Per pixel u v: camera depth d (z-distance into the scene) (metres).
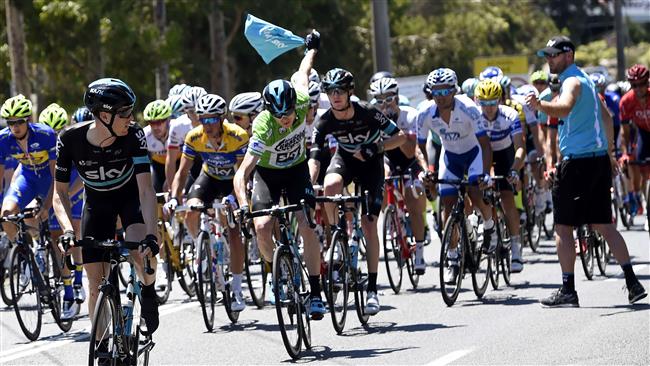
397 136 26.91
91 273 19.80
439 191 30.62
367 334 25.36
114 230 20.77
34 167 29.66
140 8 83.25
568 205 27.27
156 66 79.00
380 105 31.92
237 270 27.64
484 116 34.25
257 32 28.16
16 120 28.55
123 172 20.23
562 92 26.55
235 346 24.62
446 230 28.55
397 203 32.38
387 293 31.92
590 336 23.56
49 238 28.09
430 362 21.64
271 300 30.33
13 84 73.25
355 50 119.19
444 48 142.75
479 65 97.44
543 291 30.81
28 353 25.08
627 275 27.41
